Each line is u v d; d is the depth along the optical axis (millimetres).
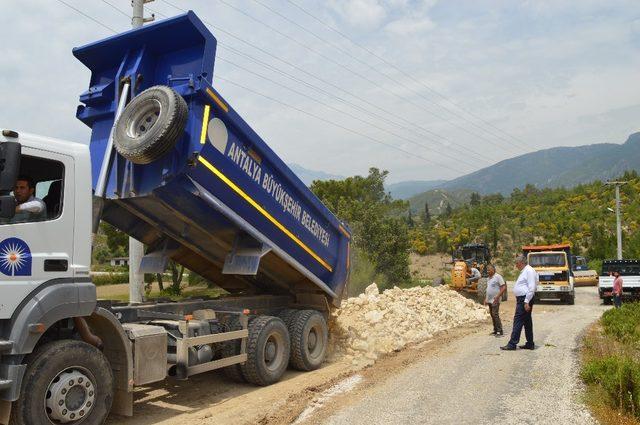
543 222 75250
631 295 24219
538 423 5898
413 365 8984
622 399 6367
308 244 9438
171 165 6938
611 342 10906
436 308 15586
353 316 12531
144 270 9016
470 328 14211
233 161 7590
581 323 15352
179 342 6785
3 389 4934
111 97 7582
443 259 67875
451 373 8312
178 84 7199
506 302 23938
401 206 35781
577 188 98688
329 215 9914
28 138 5438
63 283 5516
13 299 5105
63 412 5227
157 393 7707
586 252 60906
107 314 5871
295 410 6461
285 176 8633
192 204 7480
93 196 7152
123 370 6016
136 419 6457
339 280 10453
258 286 10453
